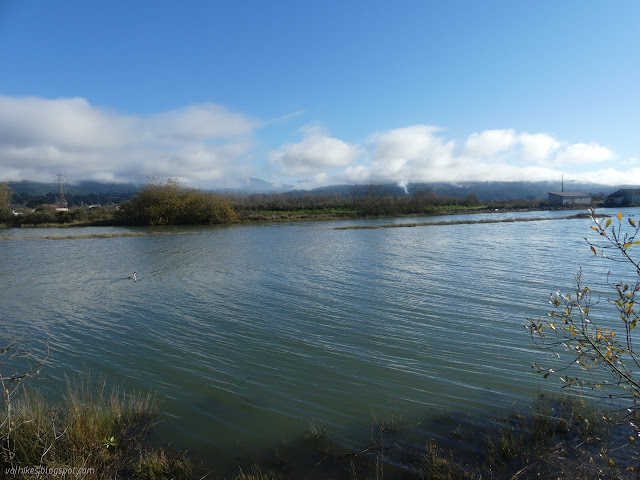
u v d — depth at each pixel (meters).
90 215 73.31
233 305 15.45
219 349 11.11
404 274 20.83
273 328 12.75
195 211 66.81
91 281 20.77
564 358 10.05
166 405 8.14
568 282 18.17
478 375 9.31
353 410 7.93
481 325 12.66
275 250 31.53
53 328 13.12
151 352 10.94
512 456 6.23
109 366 10.06
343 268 22.88
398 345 11.22
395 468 6.13
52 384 9.02
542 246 31.34
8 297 17.61
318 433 7.12
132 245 37.12
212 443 6.87
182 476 5.96
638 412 6.77
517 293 16.39
